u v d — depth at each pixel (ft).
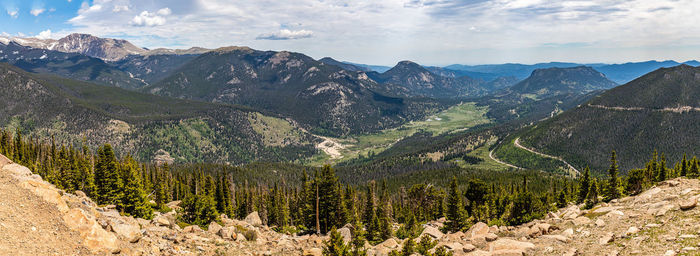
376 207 344.69
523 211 253.44
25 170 103.19
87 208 104.58
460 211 246.06
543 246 134.62
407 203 385.70
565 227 159.02
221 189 334.03
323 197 251.39
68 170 313.12
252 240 150.51
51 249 75.05
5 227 72.23
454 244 153.07
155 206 234.58
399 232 246.47
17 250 68.74
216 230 155.33
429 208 362.74
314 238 166.50
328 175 250.78
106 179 190.60
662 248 101.96
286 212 375.25
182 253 110.63
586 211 183.32
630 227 127.85
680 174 392.88
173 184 484.33
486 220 281.74
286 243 153.58
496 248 140.67
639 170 271.90
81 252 80.64
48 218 83.05
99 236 87.35
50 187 92.02
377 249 163.43
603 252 113.09
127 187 173.06
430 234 182.80
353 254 137.80
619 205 176.96
